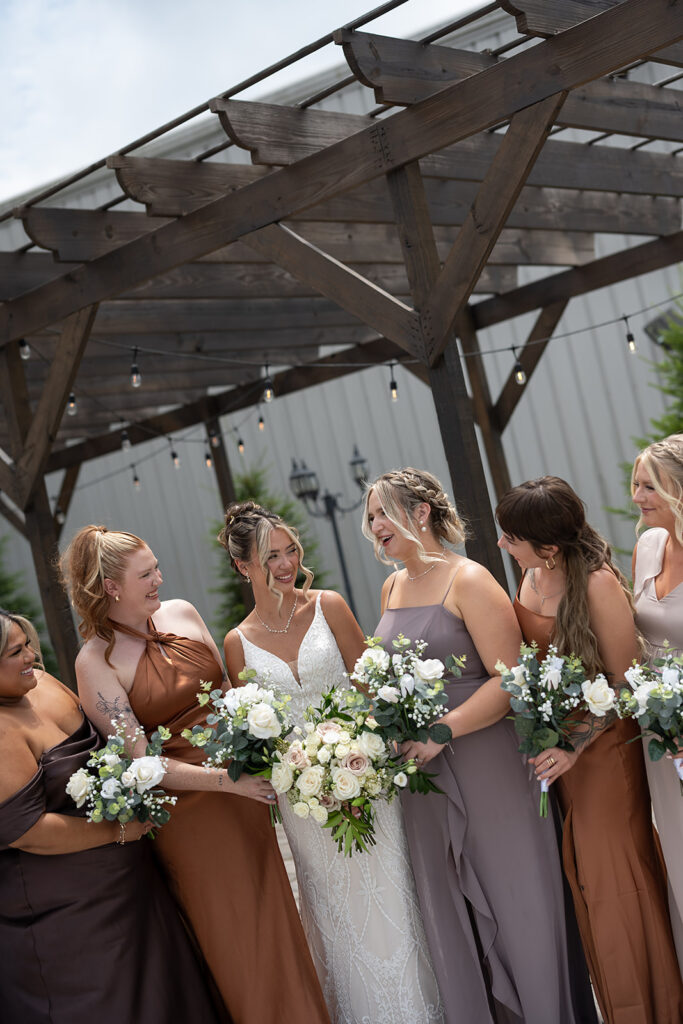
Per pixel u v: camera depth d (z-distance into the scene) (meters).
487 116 3.43
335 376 7.96
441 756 2.56
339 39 3.41
